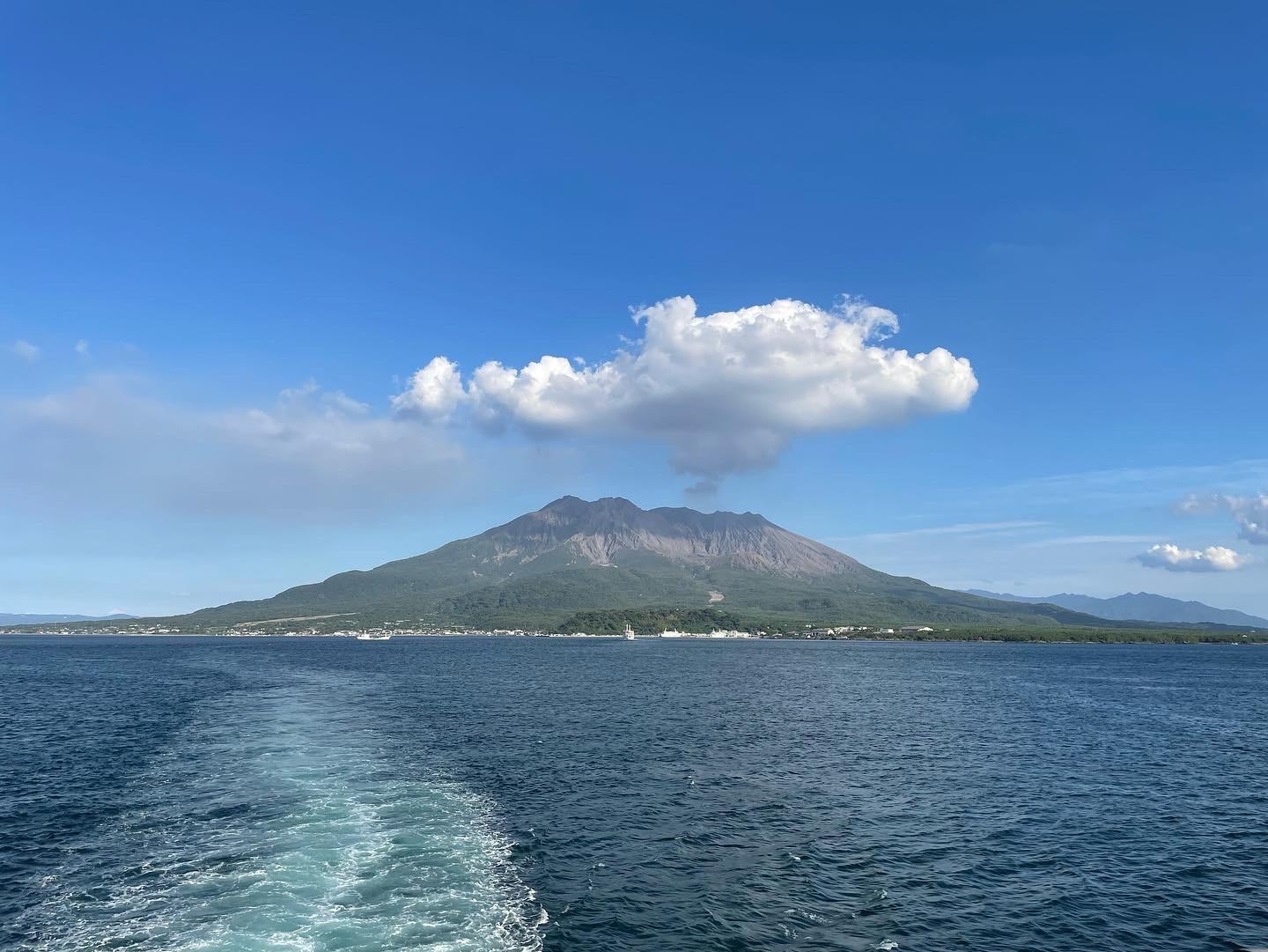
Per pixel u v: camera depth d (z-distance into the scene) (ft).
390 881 104.32
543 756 205.87
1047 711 339.36
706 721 284.41
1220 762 217.36
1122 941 95.35
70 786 163.22
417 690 393.91
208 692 375.66
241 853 114.21
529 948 86.74
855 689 435.12
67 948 82.28
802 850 127.34
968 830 141.59
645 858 121.29
